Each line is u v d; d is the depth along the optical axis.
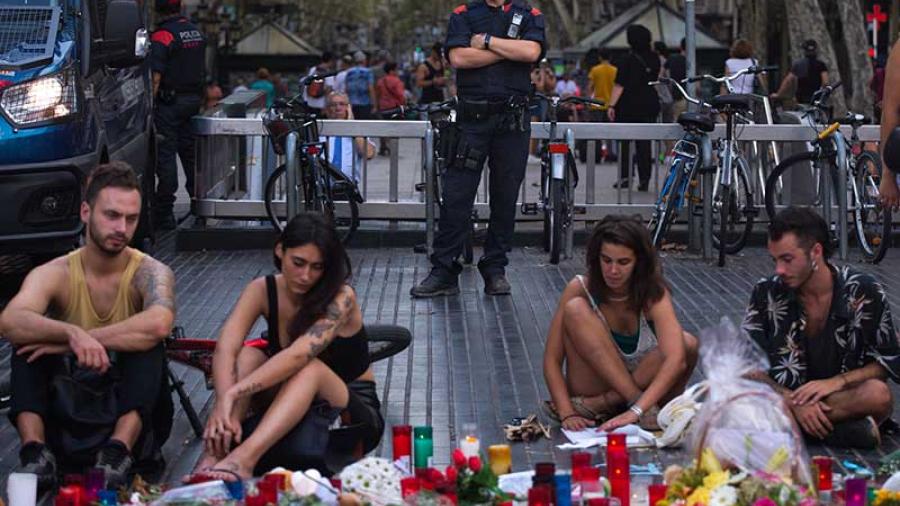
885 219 14.87
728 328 6.53
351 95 34.38
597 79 30.08
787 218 8.03
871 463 7.85
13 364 7.37
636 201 17.47
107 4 13.86
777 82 49.47
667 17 47.78
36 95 12.03
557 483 6.10
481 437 8.38
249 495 6.09
